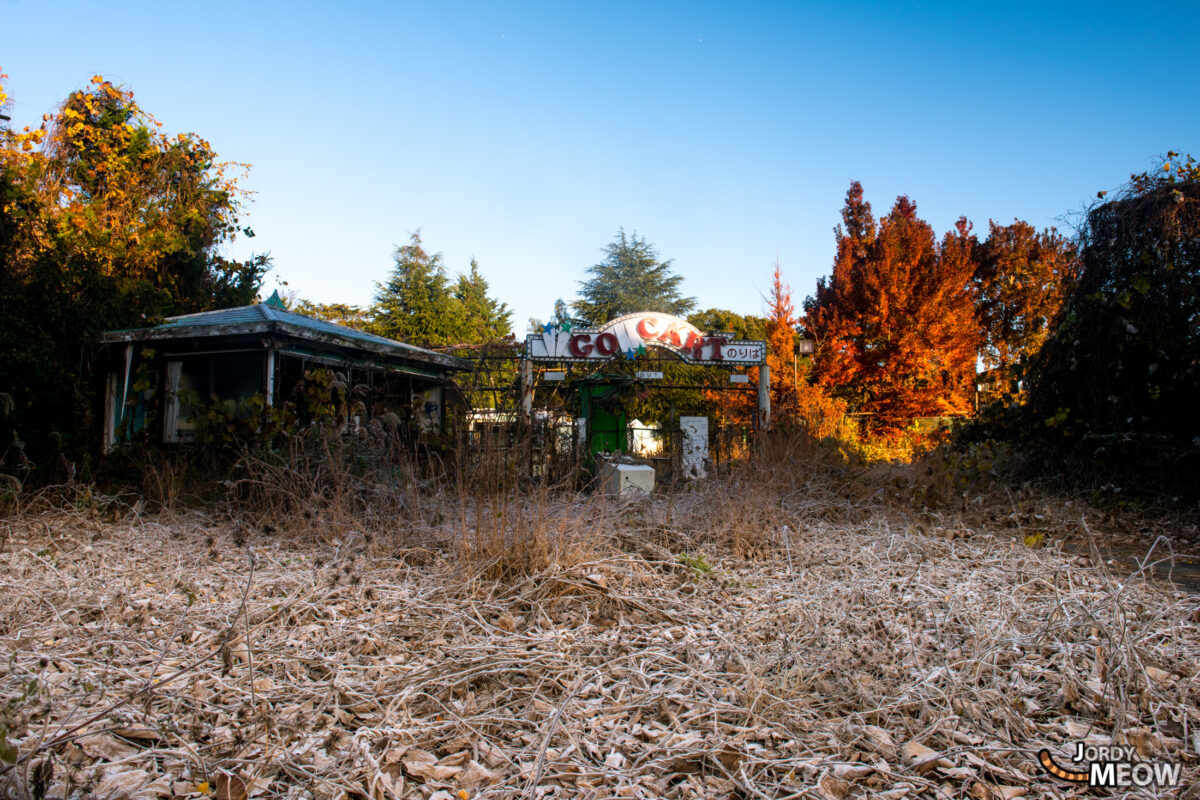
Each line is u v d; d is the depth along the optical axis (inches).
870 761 86.4
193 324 323.0
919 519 235.5
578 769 83.7
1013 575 167.0
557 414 388.5
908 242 824.3
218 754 85.6
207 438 284.0
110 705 97.7
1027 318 868.0
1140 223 279.4
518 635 129.9
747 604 151.6
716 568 181.2
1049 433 304.2
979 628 126.2
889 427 753.0
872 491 267.0
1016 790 79.4
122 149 518.0
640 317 461.1
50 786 74.1
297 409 316.2
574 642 128.8
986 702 100.9
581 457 349.4
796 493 253.8
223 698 101.8
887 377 775.1
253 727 92.0
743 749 88.0
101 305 336.5
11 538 200.4
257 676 111.9
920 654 118.3
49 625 133.4
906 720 95.6
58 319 319.0
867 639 126.5
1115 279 285.7
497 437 246.2
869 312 811.4
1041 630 122.6
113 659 116.3
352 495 226.4
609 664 117.0
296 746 88.0
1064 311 309.3
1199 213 262.7
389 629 134.6
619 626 136.6
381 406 363.6
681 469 345.7
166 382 347.3
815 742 90.4
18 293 314.8
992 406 342.6
